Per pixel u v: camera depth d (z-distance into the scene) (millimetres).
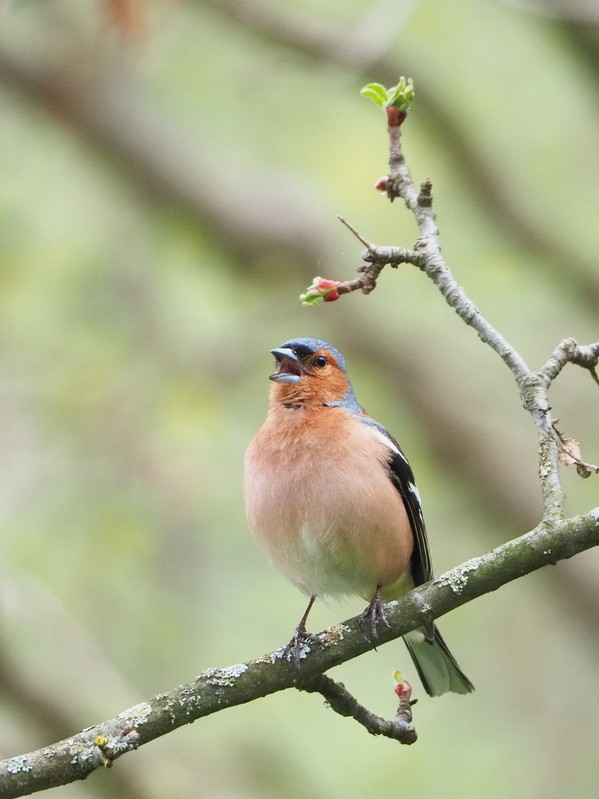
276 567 7801
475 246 14047
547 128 14430
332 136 14164
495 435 14617
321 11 14031
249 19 13148
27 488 13070
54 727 11430
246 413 14055
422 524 7980
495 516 14258
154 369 13711
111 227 14406
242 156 15031
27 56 14289
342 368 8227
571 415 13891
